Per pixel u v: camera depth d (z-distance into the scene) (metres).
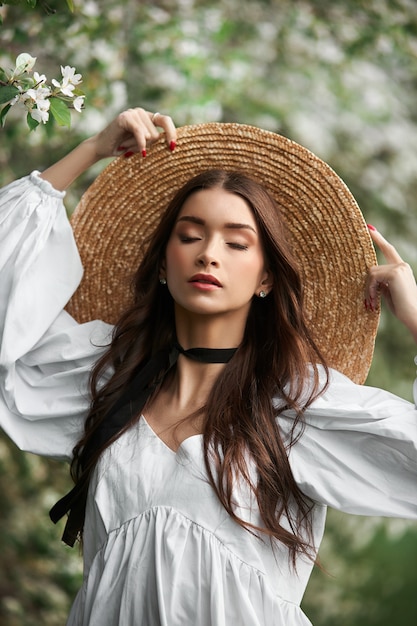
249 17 6.56
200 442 2.93
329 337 3.24
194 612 2.80
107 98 5.70
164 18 6.15
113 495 2.94
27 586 6.50
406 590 9.08
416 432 2.89
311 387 3.07
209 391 3.06
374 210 6.62
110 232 3.33
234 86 6.31
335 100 6.66
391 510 2.90
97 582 2.93
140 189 3.29
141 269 3.22
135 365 3.16
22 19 5.41
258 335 3.13
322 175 3.19
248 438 2.96
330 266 3.23
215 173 3.08
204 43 6.29
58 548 6.52
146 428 3.02
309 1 6.68
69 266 3.19
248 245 3.03
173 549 2.82
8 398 3.11
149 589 2.83
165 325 3.22
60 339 3.19
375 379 6.60
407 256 6.60
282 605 2.91
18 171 5.63
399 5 6.74
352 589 8.40
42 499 6.46
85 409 3.15
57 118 3.04
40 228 3.12
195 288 2.98
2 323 3.06
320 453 2.96
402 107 6.82
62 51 5.58
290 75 6.60
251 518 2.89
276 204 3.15
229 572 2.83
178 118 6.06
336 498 2.91
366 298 3.17
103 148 3.17
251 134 3.21
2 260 3.06
